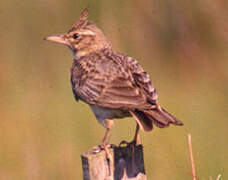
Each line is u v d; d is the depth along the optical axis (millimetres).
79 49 12211
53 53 17438
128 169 9789
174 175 14633
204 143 15289
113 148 9773
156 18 17469
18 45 17734
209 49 17500
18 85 16938
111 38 17078
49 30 17984
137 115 10195
